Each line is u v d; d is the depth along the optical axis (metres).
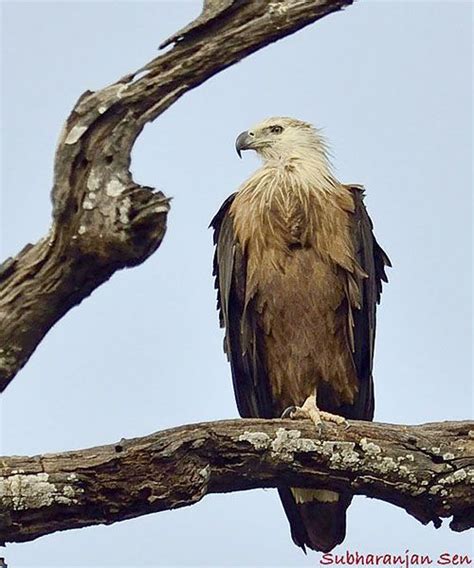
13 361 8.70
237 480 10.37
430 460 10.61
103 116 8.46
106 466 9.38
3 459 9.29
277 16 8.77
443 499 10.65
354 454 10.52
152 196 8.28
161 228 8.34
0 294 8.52
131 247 8.36
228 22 8.77
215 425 10.10
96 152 8.41
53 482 9.23
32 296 8.53
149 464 9.52
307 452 10.44
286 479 10.59
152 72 8.63
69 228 8.32
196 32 8.73
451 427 10.79
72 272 8.52
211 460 10.11
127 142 8.51
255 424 10.33
